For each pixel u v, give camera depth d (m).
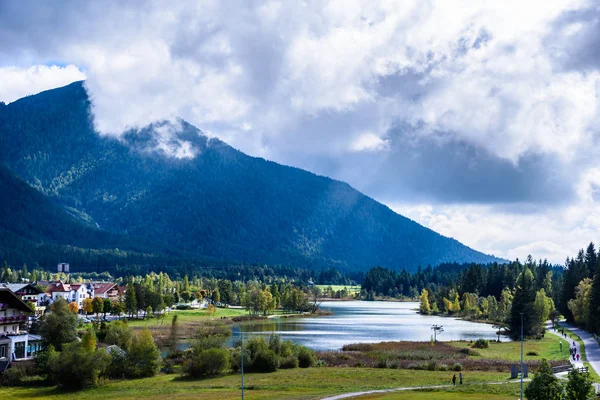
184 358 137.00
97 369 110.25
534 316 199.75
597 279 187.38
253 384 107.19
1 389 107.50
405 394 90.94
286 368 130.62
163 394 99.12
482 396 88.06
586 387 72.50
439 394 90.62
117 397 97.19
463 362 134.88
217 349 124.44
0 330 121.19
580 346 165.12
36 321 159.25
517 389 94.12
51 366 109.81
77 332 156.62
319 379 111.94
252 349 131.62
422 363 132.62
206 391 101.12
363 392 94.56
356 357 145.88
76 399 97.50
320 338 198.12
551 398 72.25
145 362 123.31
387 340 192.75
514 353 154.12
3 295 124.56
